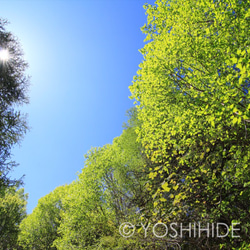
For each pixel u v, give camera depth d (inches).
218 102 192.4
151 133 337.1
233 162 209.6
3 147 346.9
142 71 325.7
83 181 722.2
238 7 223.8
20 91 378.6
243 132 212.1
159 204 192.5
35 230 1195.9
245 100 202.2
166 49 287.3
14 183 362.6
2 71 352.8
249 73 151.8
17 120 362.3
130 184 574.2
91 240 609.6
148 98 335.9
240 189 211.5
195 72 287.3
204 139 258.8
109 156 744.3
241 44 222.4
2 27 376.5
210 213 209.3
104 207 676.1
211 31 255.0
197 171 229.3
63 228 737.6
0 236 743.7
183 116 265.4
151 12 374.6
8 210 792.3
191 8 298.2
